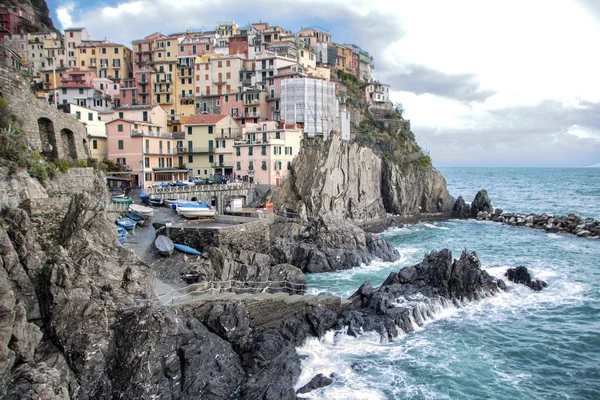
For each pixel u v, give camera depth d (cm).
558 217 11069
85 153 6688
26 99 5122
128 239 5650
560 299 5400
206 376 3478
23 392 2750
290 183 9994
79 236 3906
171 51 14488
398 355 4053
